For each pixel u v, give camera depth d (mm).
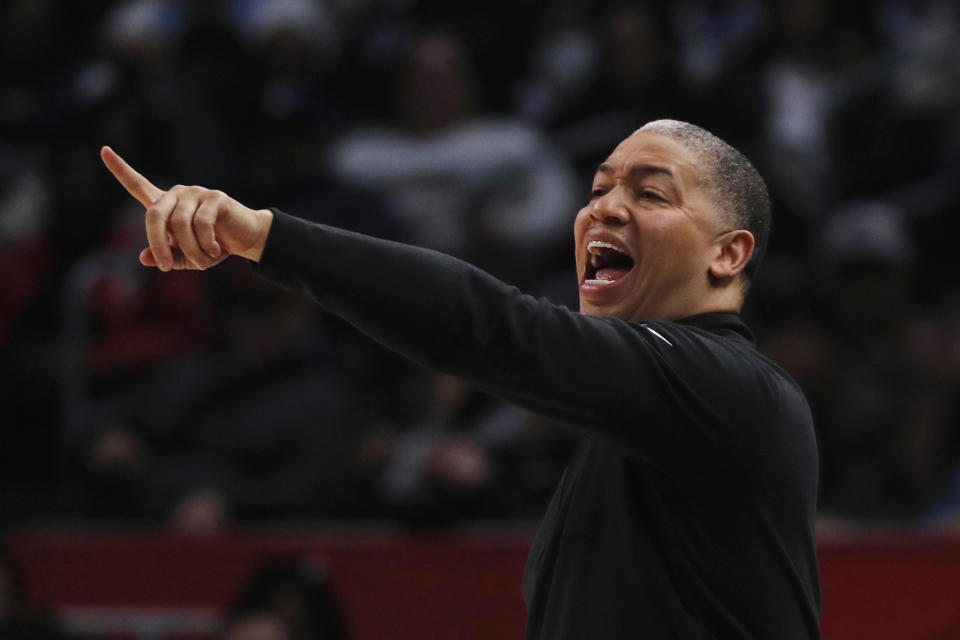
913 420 20594
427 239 26938
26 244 27766
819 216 26609
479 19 34625
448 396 20203
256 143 27969
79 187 27500
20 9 33844
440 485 17438
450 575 16141
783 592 7738
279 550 16812
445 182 27484
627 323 7664
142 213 25703
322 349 23859
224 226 7129
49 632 16531
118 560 17250
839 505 19531
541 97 32688
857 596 15078
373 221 25453
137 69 28609
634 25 29516
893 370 22062
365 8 34719
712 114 26953
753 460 7625
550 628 7883
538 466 18422
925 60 30453
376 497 18859
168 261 7008
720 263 8438
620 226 8344
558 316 7340
